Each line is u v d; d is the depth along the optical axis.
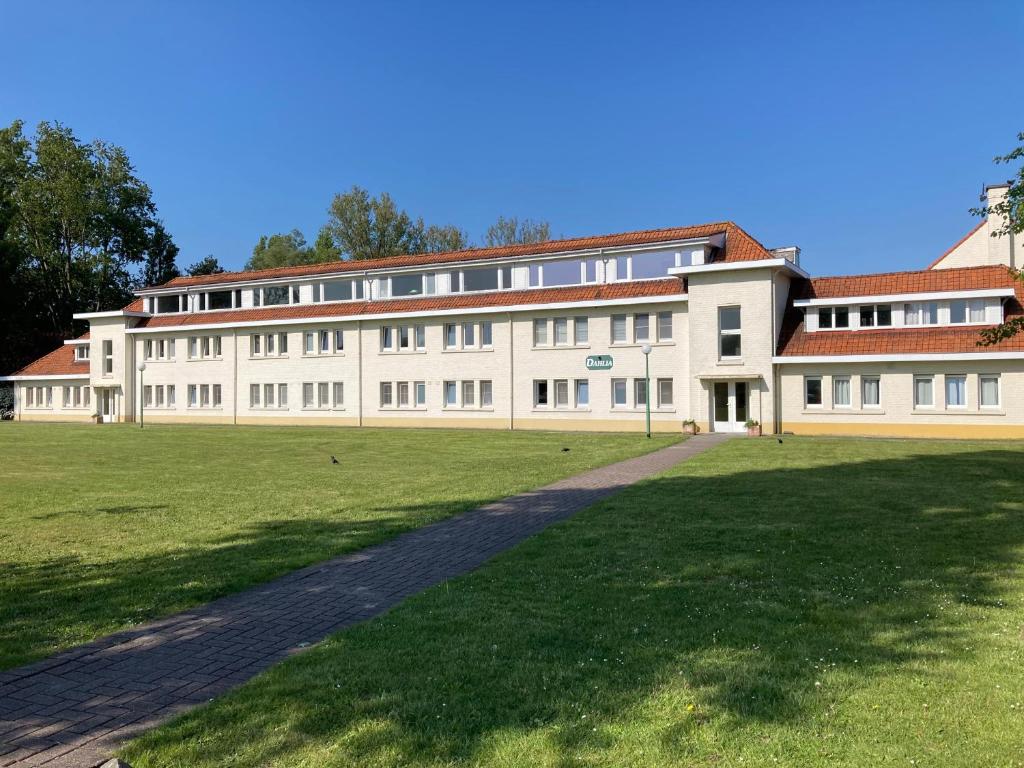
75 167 70.44
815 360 34.16
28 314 69.88
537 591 7.49
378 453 25.62
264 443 31.19
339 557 9.50
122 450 28.05
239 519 12.34
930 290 33.66
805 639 5.93
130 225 74.94
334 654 5.76
